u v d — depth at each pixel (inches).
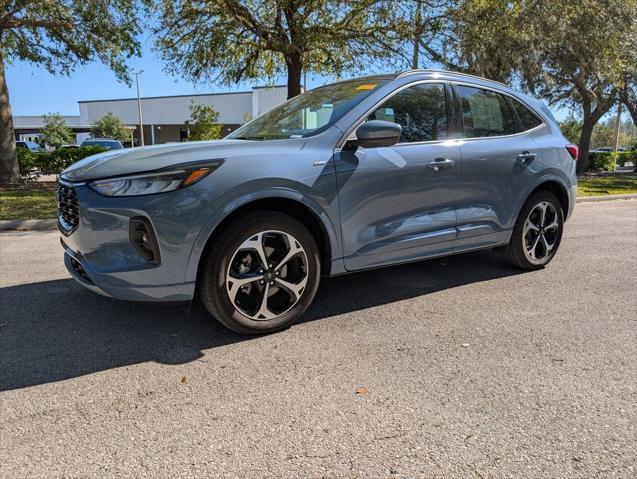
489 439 88.0
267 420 93.7
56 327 138.1
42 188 518.6
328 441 87.4
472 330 137.8
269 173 122.6
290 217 128.9
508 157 172.4
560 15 538.3
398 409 97.7
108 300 160.1
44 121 2139.5
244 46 529.7
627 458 83.3
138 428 91.0
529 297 165.9
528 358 120.6
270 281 129.6
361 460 82.4
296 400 100.9
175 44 508.1
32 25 530.6
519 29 530.3
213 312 125.4
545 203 190.4
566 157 193.9
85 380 108.7
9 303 157.8
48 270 198.4
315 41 464.1
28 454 83.6
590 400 101.3
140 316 146.2
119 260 116.3
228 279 123.0
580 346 127.8
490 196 169.6
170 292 118.1
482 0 473.7
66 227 127.9
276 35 474.6
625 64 671.1
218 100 2201.0
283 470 79.8
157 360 118.4
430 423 92.9
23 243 260.5
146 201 113.3
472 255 222.1
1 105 534.0
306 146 132.4
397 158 144.6
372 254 144.9
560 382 108.7
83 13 532.4
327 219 133.7
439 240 157.9
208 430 90.6
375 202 141.9
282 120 160.1
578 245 251.9
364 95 146.9
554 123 197.2
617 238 272.8
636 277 191.3
